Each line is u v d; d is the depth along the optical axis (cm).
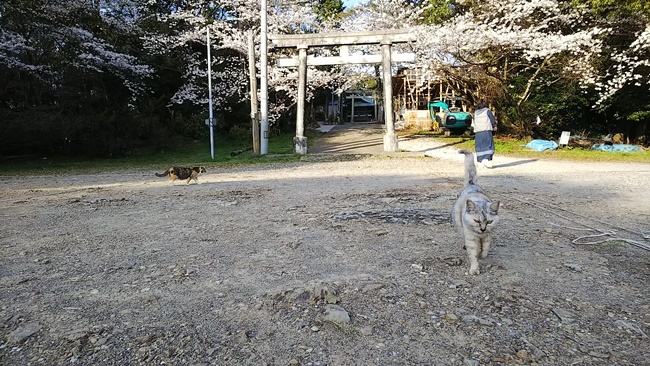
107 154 2044
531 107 1978
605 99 1803
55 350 270
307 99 2594
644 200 703
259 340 278
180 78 2603
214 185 985
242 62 2502
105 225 598
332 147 1944
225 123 2683
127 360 258
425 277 377
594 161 1338
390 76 1689
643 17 1620
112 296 351
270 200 763
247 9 2303
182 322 304
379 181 966
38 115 1764
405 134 2459
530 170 1123
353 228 546
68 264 432
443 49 1716
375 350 263
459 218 400
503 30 1672
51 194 909
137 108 2372
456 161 1373
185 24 2547
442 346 266
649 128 1977
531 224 555
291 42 1694
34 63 1967
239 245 488
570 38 1566
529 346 262
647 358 249
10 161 1875
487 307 316
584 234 507
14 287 372
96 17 2180
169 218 636
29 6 1852
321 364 250
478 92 2030
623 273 381
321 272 396
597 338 272
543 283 361
